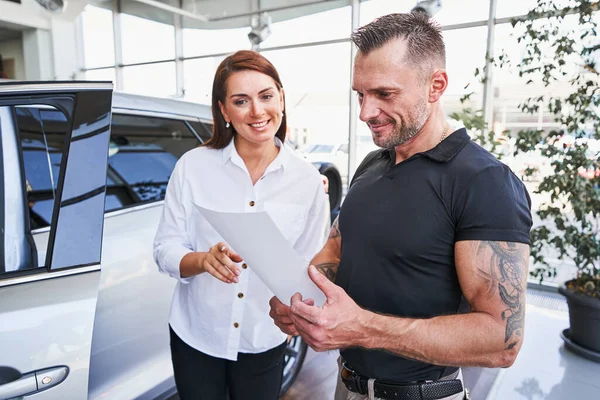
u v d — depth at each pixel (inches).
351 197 39.4
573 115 104.5
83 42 332.8
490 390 93.0
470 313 31.5
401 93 32.0
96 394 56.7
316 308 30.5
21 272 43.2
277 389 56.0
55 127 57.4
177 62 293.9
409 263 34.3
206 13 274.7
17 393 39.4
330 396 88.8
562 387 94.7
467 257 31.4
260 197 51.4
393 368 36.7
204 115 87.7
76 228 44.4
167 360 65.9
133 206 71.1
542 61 107.7
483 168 32.0
